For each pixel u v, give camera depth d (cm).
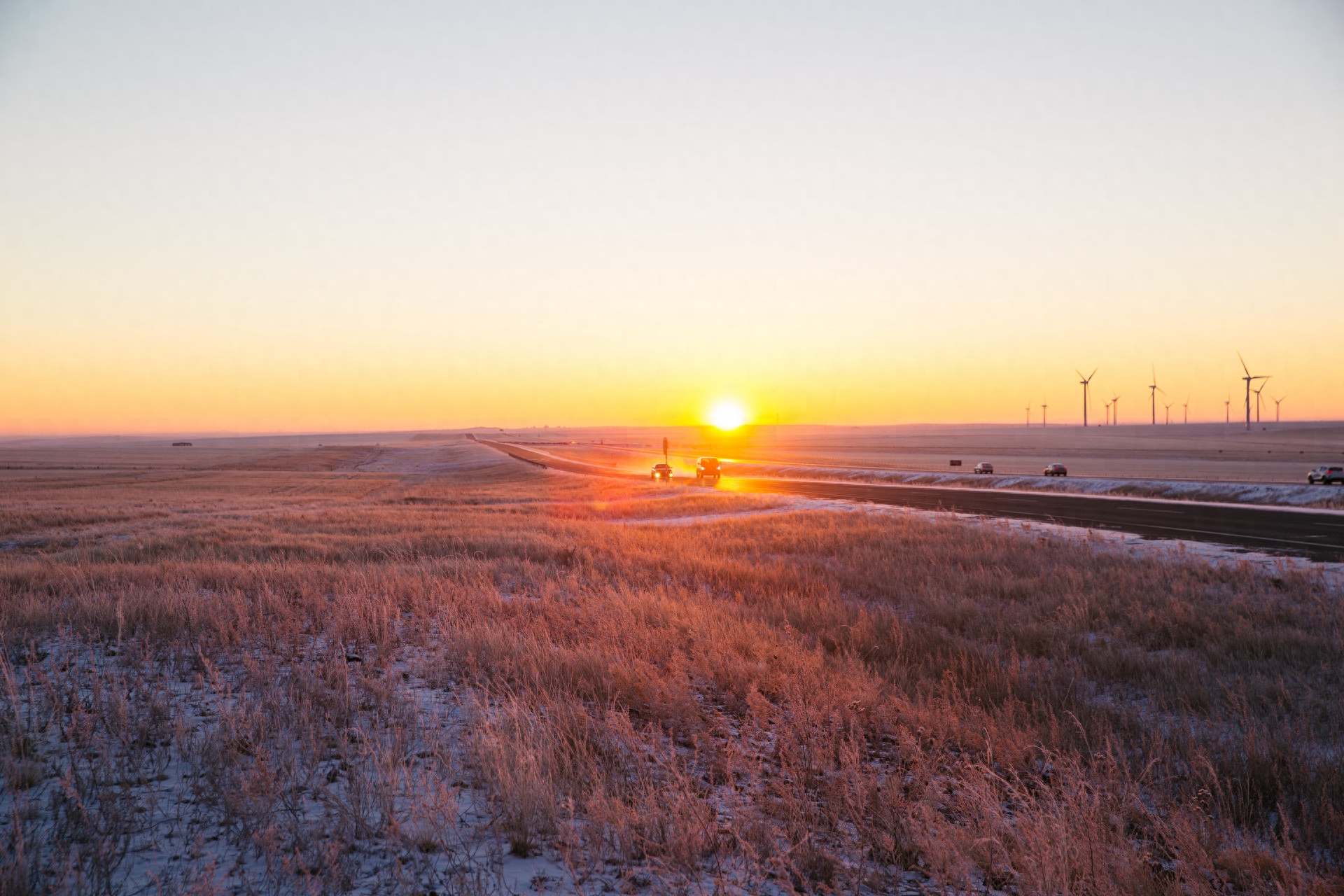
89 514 3369
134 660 736
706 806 443
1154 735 634
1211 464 8969
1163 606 1275
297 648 812
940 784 520
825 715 648
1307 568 1636
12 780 442
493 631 873
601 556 1861
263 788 435
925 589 1447
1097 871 398
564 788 470
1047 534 2347
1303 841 479
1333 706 759
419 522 2902
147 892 337
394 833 396
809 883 389
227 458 15200
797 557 1959
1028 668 906
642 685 702
